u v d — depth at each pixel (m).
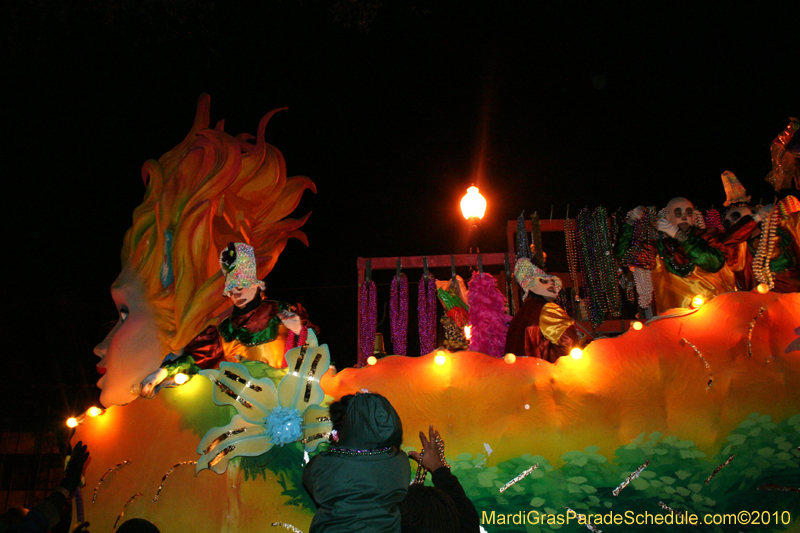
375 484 2.18
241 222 4.08
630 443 3.06
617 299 4.50
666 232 3.88
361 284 4.68
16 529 2.57
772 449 2.98
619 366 3.18
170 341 3.55
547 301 3.76
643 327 3.26
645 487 2.96
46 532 2.65
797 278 3.76
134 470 3.03
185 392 3.14
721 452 3.02
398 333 4.46
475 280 4.29
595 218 4.66
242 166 4.11
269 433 3.00
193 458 3.02
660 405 3.11
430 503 2.31
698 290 3.81
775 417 3.05
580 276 4.90
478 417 3.12
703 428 3.07
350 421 2.29
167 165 4.04
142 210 3.88
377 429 2.24
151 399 3.14
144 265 3.72
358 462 2.21
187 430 3.07
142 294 3.65
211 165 3.85
